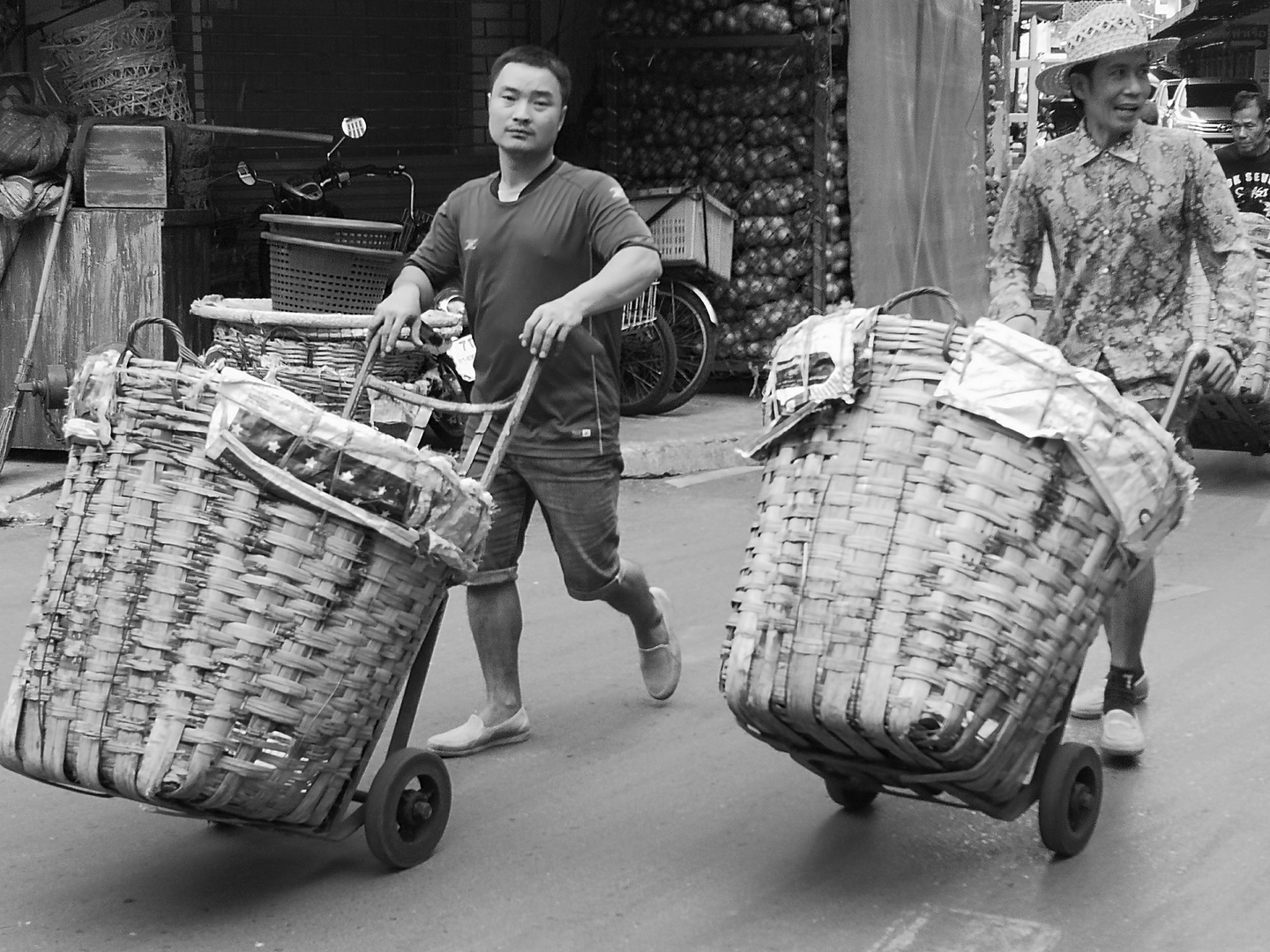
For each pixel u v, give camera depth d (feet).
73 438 10.59
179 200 29.17
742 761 14.90
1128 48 13.98
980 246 43.98
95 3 29.86
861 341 11.25
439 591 11.49
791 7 34.78
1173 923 11.32
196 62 34.01
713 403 35.42
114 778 10.40
